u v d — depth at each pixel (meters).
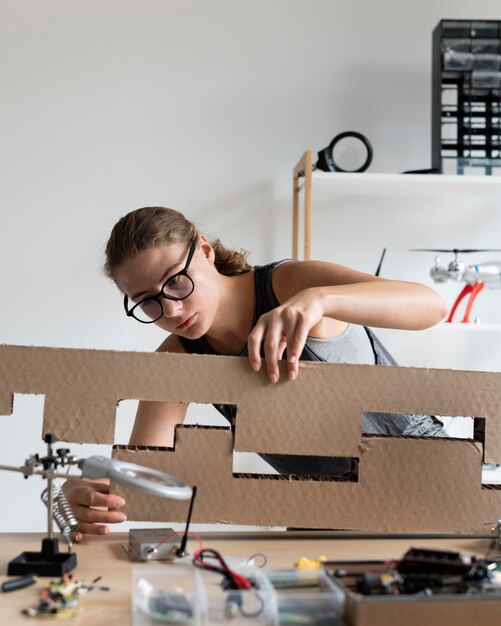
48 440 1.01
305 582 0.87
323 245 2.96
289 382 1.19
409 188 2.80
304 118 2.97
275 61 2.97
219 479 1.19
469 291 2.79
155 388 1.18
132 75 2.95
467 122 2.79
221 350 1.56
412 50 2.99
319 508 1.19
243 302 1.50
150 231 1.34
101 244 2.93
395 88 2.98
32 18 2.92
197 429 1.19
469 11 2.99
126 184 2.94
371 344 1.55
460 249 2.97
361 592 0.83
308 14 2.98
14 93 2.91
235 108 2.96
